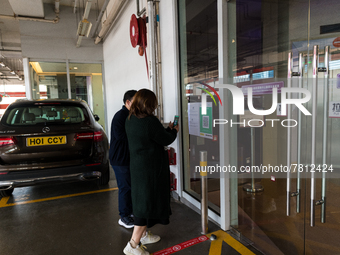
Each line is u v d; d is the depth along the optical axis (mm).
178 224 2369
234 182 2217
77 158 2932
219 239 2082
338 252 1685
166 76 3076
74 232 2279
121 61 5125
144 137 1688
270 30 2355
